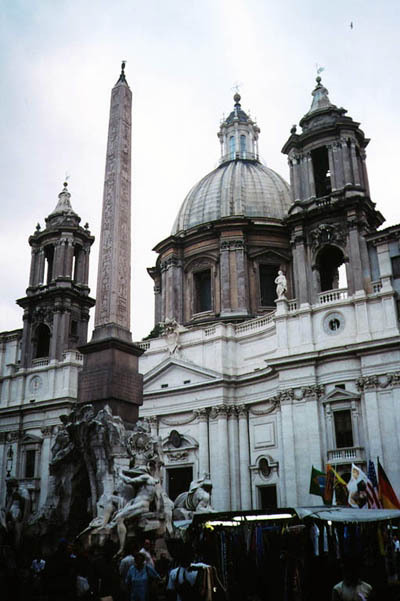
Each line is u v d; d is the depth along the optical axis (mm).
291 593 15516
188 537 17312
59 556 11664
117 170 30516
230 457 46406
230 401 47875
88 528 21016
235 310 55219
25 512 26812
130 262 29484
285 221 48062
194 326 55438
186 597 10711
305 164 49469
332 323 43000
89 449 24688
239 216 57469
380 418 38875
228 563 17000
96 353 26969
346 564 9758
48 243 63000
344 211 45688
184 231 60188
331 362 41969
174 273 59625
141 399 27266
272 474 44281
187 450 48062
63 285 60062
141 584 11758
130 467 24094
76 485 25359
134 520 21156
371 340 39938
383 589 16859
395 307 40531
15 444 56281
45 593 11633
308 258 46656
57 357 57625
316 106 51938
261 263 57969
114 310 27641
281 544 16984
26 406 56469
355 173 47250
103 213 29953
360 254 43812
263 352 47719
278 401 44500
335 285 53781
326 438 40812
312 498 39719
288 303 46188
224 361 48531
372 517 15172
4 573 13945
